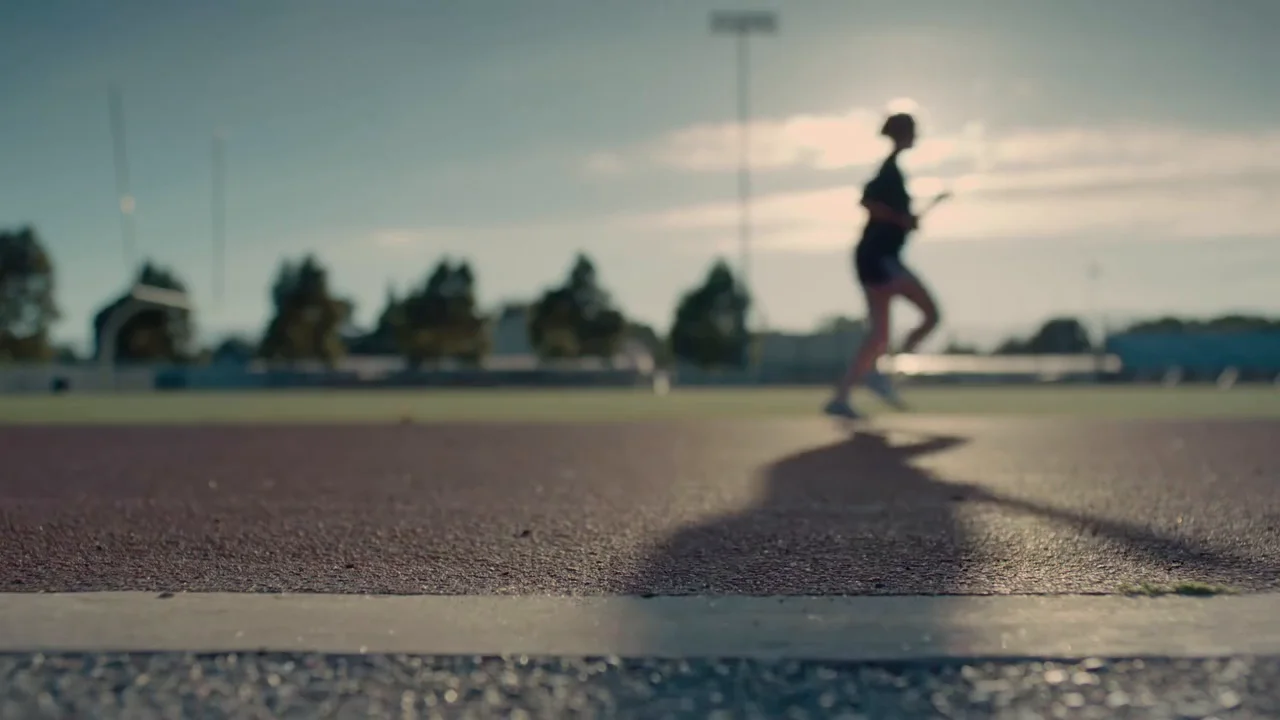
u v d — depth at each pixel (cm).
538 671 207
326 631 236
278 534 383
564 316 4547
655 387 3016
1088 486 514
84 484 552
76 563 328
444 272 4553
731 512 434
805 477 565
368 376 3494
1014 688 196
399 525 404
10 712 183
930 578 297
